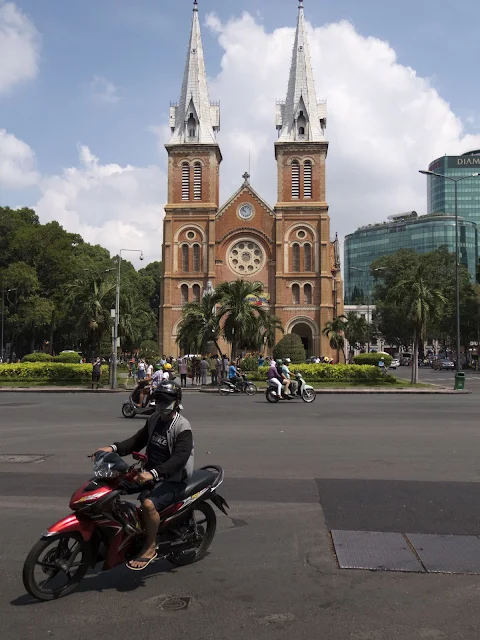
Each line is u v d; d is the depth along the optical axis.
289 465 11.92
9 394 34.16
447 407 24.64
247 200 70.06
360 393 34.62
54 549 6.06
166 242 69.12
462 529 7.88
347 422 19.11
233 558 6.92
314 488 10.08
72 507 5.95
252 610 5.52
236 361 43.56
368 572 6.45
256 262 69.81
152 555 6.19
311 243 68.38
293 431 16.83
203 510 6.96
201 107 71.62
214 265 68.75
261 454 13.09
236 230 69.75
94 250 84.81
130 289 81.94
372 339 117.69
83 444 14.55
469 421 19.36
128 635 5.05
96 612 5.50
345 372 40.44
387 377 40.25
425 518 8.36
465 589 5.99
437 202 174.50
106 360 67.38
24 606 5.65
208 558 6.92
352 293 179.00
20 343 86.81
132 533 6.13
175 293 68.62
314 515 8.55
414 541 7.41
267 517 8.47
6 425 18.45
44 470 11.51
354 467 11.74
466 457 12.78
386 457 12.77
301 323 68.31
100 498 5.91
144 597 5.84
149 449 6.79
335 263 91.19
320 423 18.81
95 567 6.69
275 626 5.20
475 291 72.75
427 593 5.89
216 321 41.84
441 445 14.33
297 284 68.00
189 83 71.81
